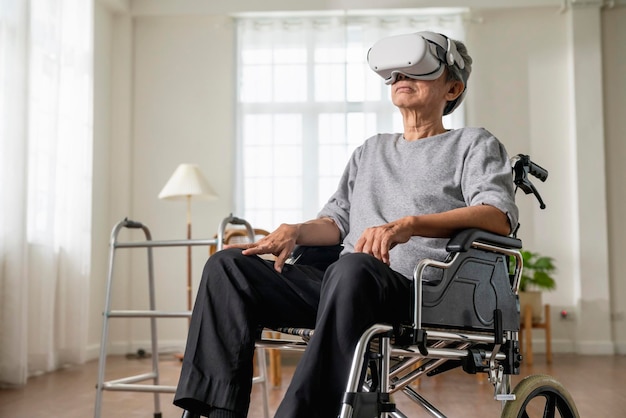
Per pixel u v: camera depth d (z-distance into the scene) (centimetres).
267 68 665
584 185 657
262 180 657
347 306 145
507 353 176
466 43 664
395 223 157
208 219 664
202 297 167
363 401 138
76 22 538
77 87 540
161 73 678
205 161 672
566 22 675
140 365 551
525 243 666
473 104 671
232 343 163
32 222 472
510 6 659
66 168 520
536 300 576
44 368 479
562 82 673
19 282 435
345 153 657
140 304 657
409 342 152
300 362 144
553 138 670
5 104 437
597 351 648
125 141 656
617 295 658
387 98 658
